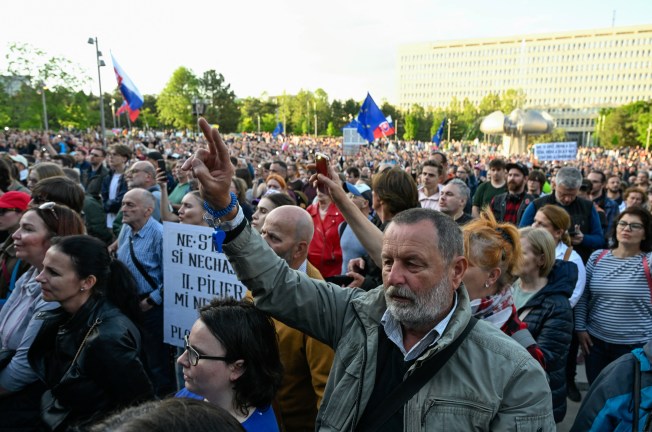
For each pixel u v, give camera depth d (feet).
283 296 6.29
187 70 268.21
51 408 8.39
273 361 6.56
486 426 5.17
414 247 5.33
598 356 13.20
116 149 26.37
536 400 5.28
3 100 121.19
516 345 5.61
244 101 359.66
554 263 10.71
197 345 6.19
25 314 10.07
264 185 25.99
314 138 243.40
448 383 5.34
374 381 5.78
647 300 12.41
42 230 10.40
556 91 424.87
